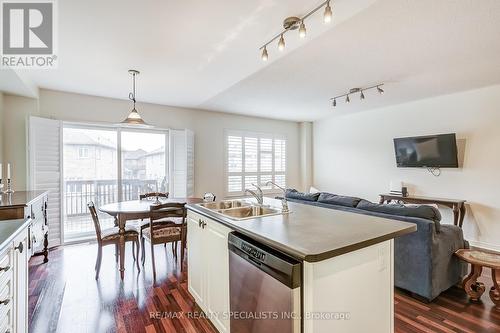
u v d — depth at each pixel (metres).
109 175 4.54
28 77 3.29
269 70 3.12
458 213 3.87
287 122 6.70
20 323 1.55
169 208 2.89
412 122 4.75
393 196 4.62
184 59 2.77
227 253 1.78
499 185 3.75
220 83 3.62
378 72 3.22
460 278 2.64
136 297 2.46
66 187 4.25
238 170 5.88
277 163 6.52
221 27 2.12
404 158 4.74
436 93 4.20
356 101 4.70
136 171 4.73
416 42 2.43
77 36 2.27
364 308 1.42
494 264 2.18
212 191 5.52
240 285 1.59
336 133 6.19
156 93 4.12
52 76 3.30
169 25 2.09
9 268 1.37
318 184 6.66
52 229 3.81
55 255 3.55
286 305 1.22
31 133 3.51
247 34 2.23
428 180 4.54
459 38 2.36
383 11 1.93
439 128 4.38
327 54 2.69
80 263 3.28
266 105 4.98
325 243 1.29
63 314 2.19
